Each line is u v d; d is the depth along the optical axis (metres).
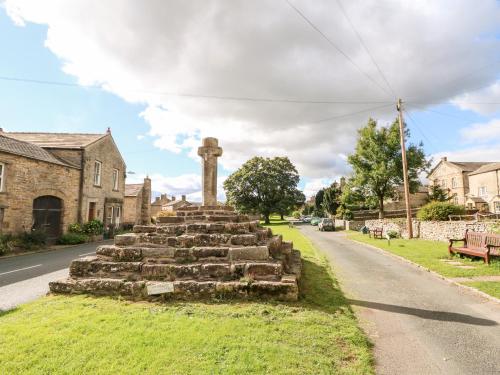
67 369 3.36
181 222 8.59
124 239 7.22
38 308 5.31
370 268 10.69
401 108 22.05
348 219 37.97
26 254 14.48
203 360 3.59
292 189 56.22
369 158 33.31
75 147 21.28
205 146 10.52
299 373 3.40
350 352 4.09
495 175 38.59
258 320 4.84
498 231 14.55
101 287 6.10
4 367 3.38
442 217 20.86
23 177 16.45
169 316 4.95
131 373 3.30
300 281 7.56
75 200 20.70
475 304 6.53
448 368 3.89
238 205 55.16
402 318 5.66
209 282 5.98
